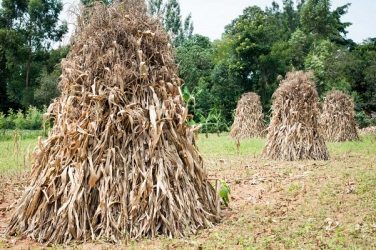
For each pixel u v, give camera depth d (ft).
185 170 16.76
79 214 15.16
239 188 24.36
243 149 43.29
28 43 109.60
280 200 21.12
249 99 61.72
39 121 79.00
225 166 31.76
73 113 16.39
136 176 15.58
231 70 89.61
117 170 15.62
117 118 16.01
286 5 148.46
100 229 15.15
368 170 27.66
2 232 16.37
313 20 122.42
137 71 16.74
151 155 15.87
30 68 109.50
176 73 18.16
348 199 20.33
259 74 91.20
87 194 15.43
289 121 35.70
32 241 15.11
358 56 99.45
